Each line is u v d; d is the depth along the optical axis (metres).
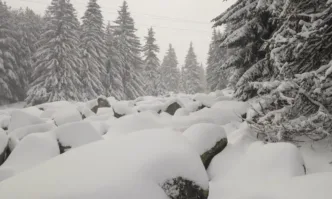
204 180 2.65
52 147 4.56
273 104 5.38
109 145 2.79
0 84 30.39
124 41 33.53
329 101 4.28
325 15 4.49
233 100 10.02
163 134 3.15
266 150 3.77
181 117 7.46
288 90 4.59
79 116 7.94
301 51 4.72
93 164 2.29
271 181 3.11
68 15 26.42
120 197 1.87
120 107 9.68
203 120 6.84
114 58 31.98
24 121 6.63
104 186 1.90
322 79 4.02
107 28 36.84
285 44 5.00
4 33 33.53
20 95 35.22
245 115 7.89
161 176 2.29
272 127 4.58
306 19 5.24
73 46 26.11
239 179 3.47
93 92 27.56
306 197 2.52
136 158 2.36
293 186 2.81
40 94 24.00
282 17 5.54
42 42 28.05
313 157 4.08
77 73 27.48
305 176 2.97
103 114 10.76
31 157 4.29
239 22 10.23
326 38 4.45
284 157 3.43
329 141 4.32
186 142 3.05
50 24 25.91
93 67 28.39
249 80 8.87
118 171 2.12
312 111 4.96
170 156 2.52
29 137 4.68
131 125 6.97
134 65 36.06
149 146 2.67
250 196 2.87
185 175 2.50
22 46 35.72
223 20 10.23
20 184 2.10
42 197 1.81
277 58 5.23
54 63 24.91
